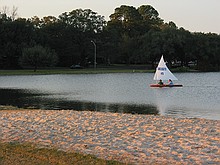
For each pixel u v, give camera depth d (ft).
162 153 42.39
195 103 124.26
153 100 133.59
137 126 59.52
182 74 318.45
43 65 313.53
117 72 326.65
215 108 110.93
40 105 118.62
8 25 355.36
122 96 147.54
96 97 143.84
